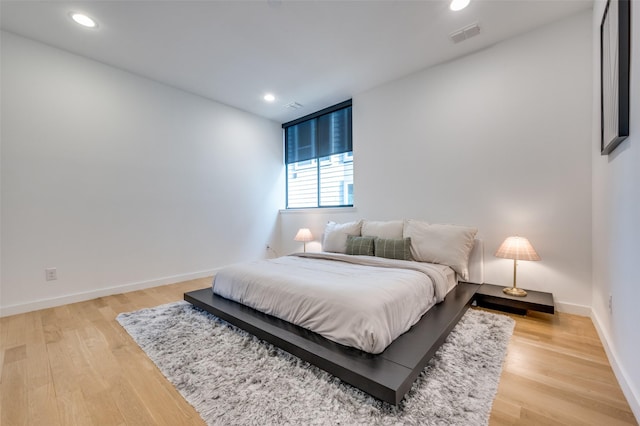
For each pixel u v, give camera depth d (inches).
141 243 128.5
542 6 87.3
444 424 45.2
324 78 132.1
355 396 51.9
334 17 90.8
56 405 51.7
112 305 105.3
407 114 130.5
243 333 79.4
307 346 60.7
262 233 183.0
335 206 167.3
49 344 74.7
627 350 52.9
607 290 69.8
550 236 96.4
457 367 60.7
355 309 60.6
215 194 157.5
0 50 94.2
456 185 116.6
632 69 50.1
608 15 64.2
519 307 88.0
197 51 109.2
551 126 95.7
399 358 55.2
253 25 94.2
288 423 46.2
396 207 135.0
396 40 103.6
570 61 92.2
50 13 86.8
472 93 112.0
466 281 109.0
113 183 119.8
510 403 50.6
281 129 196.1
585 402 50.9
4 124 94.9
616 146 61.2
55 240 105.1
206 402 51.6
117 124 121.0
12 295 96.2
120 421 47.9
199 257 150.3
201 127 150.9
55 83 105.2
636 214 48.7
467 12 89.4
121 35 98.6
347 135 159.9
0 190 94.2
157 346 72.4
